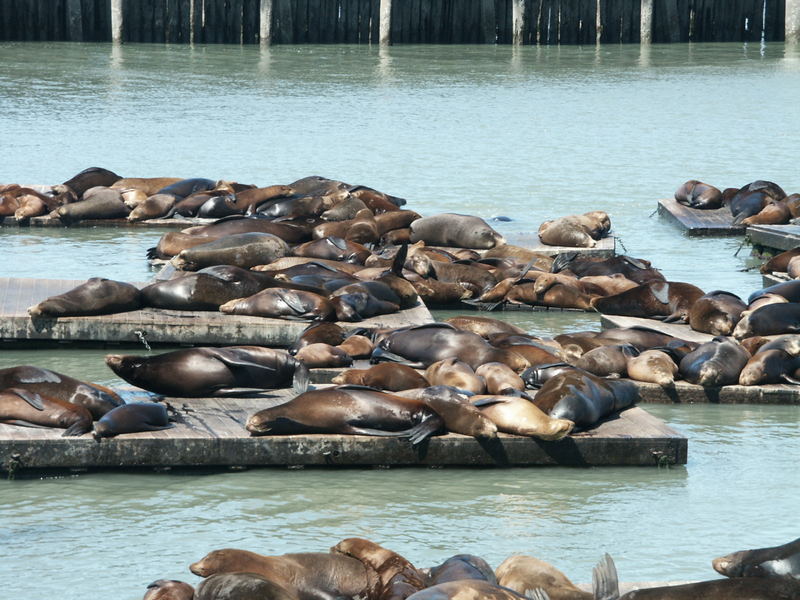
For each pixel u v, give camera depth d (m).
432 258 74.81
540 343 54.62
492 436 44.28
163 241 77.31
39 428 44.00
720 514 40.59
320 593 30.95
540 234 84.31
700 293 65.44
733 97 171.38
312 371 52.38
